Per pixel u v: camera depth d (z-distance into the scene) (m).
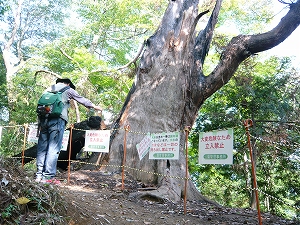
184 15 10.47
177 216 5.45
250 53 10.96
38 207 3.53
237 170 16.19
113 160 8.91
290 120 14.47
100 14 23.00
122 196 6.41
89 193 6.21
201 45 11.27
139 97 9.75
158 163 8.38
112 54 26.83
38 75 21.53
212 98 17.08
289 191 15.78
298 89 15.52
